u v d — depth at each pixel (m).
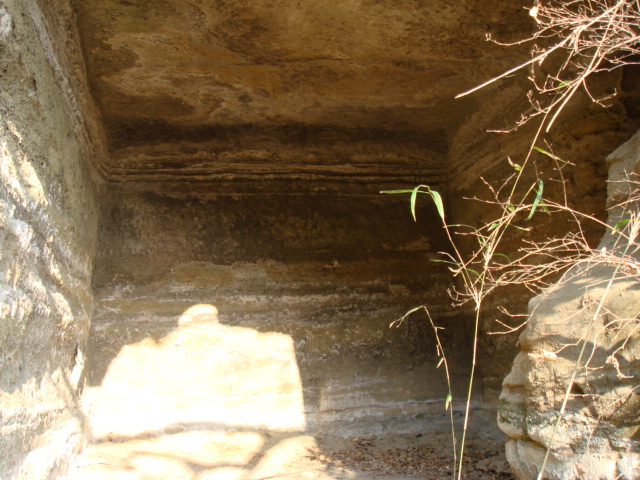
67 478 3.81
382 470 4.32
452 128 6.10
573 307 2.67
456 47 4.66
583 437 2.45
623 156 3.26
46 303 3.51
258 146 5.94
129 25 4.33
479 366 5.74
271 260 5.73
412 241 6.04
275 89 5.28
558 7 4.04
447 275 6.02
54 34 3.79
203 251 5.64
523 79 4.98
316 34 4.50
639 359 2.34
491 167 5.58
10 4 2.94
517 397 2.80
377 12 4.25
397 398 5.57
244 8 4.18
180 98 5.37
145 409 5.16
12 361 2.96
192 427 5.15
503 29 4.41
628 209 3.08
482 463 4.38
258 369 5.44
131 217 5.62
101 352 5.24
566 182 4.70
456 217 6.11
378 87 5.29
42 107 3.44
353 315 5.74
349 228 5.96
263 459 4.67
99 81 5.00
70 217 4.26
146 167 5.77
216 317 5.50
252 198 5.89
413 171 6.23
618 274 2.65
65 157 4.05
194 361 5.36
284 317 5.61
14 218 2.93
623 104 4.41
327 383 5.51
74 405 4.38
